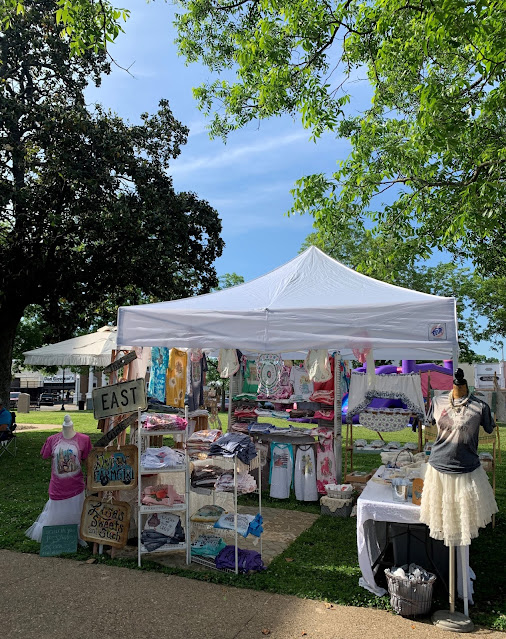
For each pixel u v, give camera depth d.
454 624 3.93
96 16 6.10
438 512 4.14
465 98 8.02
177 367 8.46
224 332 5.60
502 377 27.36
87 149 13.92
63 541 5.51
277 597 4.46
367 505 4.58
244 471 5.32
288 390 8.46
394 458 6.05
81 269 14.27
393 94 9.73
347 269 6.89
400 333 5.00
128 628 3.88
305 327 5.33
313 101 9.07
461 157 9.32
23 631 3.81
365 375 8.44
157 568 5.05
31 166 13.68
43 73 14.72
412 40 8.48
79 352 11.84
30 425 19.91
